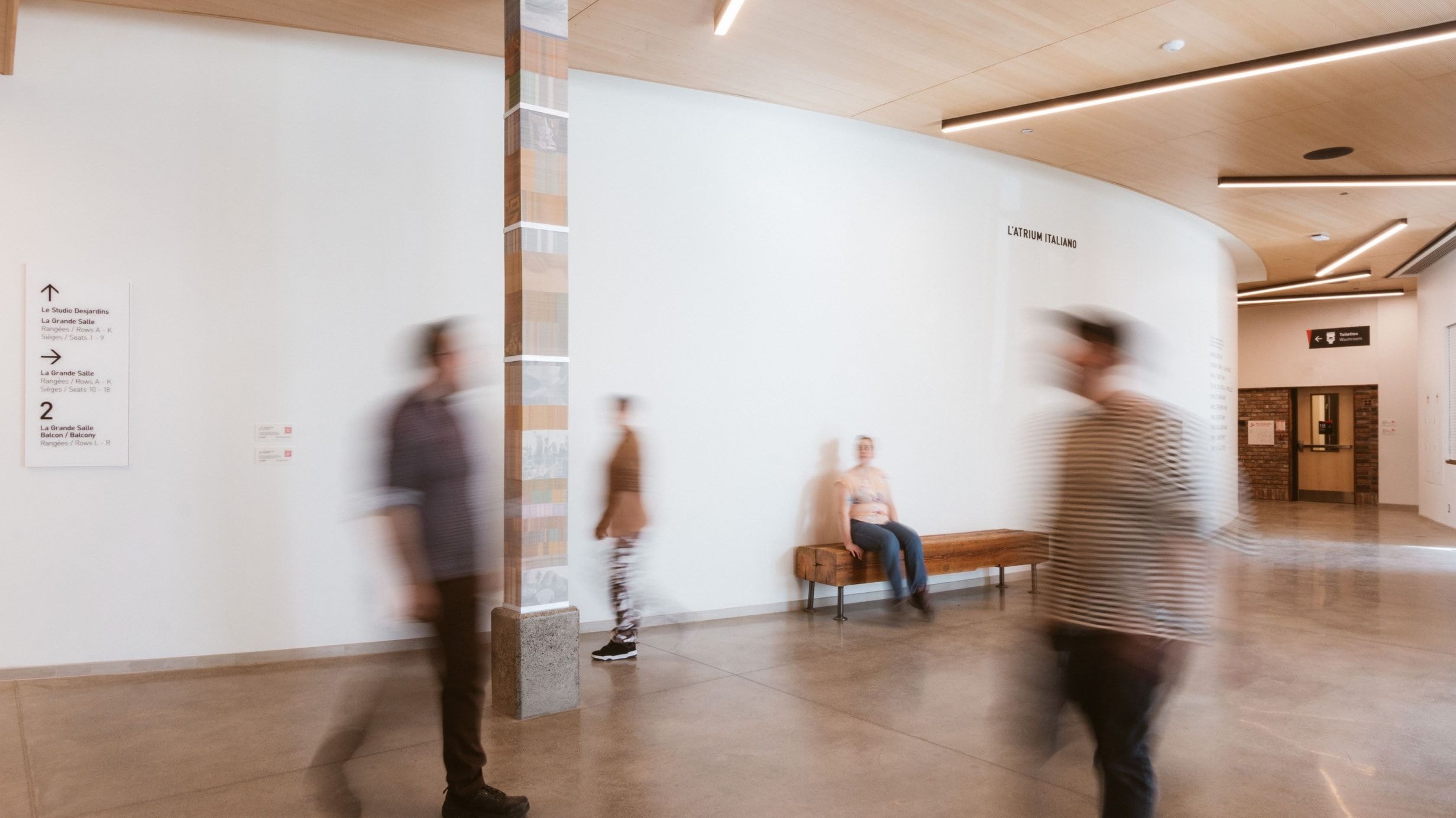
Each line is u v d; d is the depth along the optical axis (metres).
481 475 3.37
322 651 5.90
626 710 4.73
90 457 5.43
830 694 5.02
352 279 6.04
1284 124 7.96
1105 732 2.55
